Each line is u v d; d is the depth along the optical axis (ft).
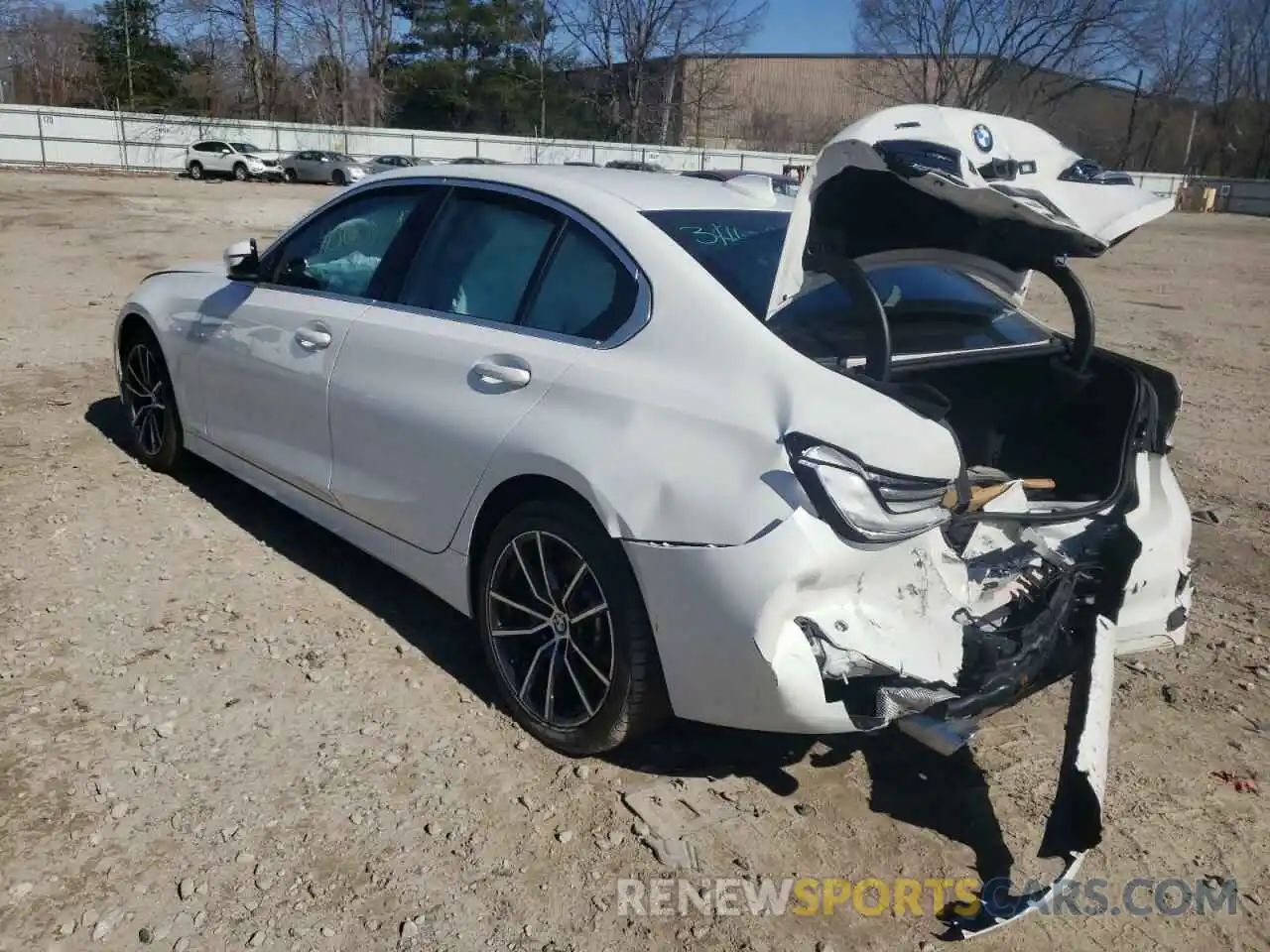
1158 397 11.96
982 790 10.44
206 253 49.96
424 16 195.62
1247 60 213.05
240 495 17.16
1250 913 9.04
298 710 11.07
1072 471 12.30
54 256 45.55
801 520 8.48
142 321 17.26
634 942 8.32
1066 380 12.33
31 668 11.52
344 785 9.91
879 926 8.64
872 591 8.91
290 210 80.74
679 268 9.99
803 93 234.17
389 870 8.90
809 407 8.73
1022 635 9.73
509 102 193.16
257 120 165.78
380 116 195.93
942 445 8.93
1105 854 9.68
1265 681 12.90
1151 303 50.03
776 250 10.54
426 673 11.96
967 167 9.16
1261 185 184.85
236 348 14.73
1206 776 10.89
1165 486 11.72
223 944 8.04
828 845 9.56
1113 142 218.79
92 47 184.44
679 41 187.93
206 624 12.76
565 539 10.04
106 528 15.42
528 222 11.50
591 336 10.37
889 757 10.92
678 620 9.09
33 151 135.33
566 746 10.49
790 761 10.77
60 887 8.48
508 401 10.61
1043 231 10.34
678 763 10.61
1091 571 10.77
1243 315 47.09
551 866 9.07
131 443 19.33
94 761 10.02
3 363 24.81
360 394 12.35
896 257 11.55
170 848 8.98
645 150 170.09
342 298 13.25
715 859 9.28
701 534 8.83
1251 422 26.35
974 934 8.52
